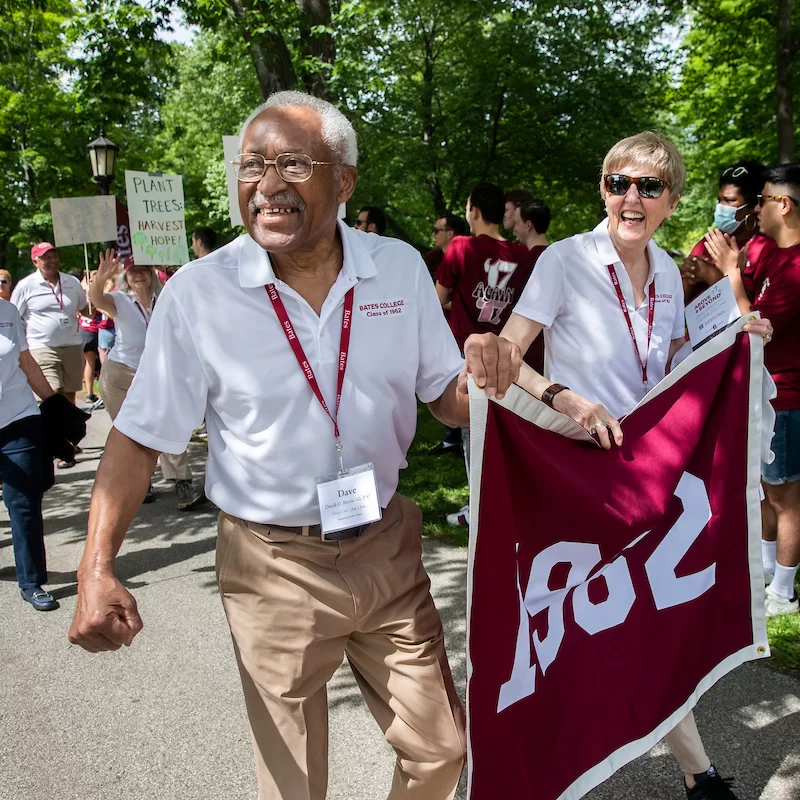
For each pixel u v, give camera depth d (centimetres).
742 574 245
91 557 172
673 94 1788
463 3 1506
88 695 352
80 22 1026
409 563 206
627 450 225
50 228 2105
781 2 1218
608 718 215
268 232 181
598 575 216
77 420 451
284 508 193
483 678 184
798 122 1552
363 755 303
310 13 891
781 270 357
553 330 256
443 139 1633
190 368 191
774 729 298
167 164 2533
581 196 1792
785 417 367
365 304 196
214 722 327
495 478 187
